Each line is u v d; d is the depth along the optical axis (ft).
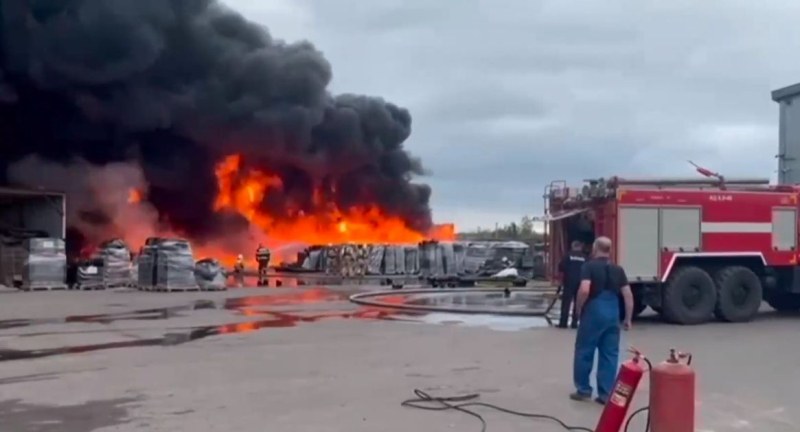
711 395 24.62
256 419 21.25
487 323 46.70
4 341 38.37
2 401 23.86
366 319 49.14
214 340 38.50
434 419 21.17
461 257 90.48
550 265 49.98
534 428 20.17
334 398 24.04
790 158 60.54
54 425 20.74
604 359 23.36
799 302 53.26
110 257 82.48
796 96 60.18
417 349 35.06
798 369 29.60
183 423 20.83
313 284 90.27
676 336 39.88
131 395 24.68
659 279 45.47
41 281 79.15
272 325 45.52
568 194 49.21
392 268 106.01
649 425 17.84
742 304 46.70
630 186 45.73
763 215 47.62
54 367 30.32
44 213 87.10
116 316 51.11
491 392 24.91
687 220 46.26
